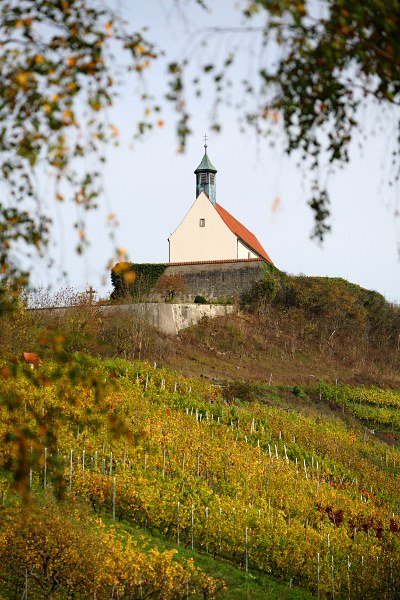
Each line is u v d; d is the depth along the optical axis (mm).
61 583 38688
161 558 41812
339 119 14883
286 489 70000
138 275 142125
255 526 58312
